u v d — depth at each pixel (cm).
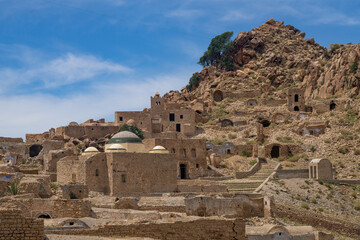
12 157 8375
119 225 3009
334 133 11556
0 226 2503
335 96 14088
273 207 6506
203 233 3100
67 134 11975
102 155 7381
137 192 7375
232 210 5247
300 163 10356
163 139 9556
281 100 14638
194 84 18550
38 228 2553
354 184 8819
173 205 5116
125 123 12294
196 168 9781
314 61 17262
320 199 8225
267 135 12050
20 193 5044
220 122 13512
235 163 10506
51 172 8350
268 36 19900
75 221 3186
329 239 4956
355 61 14688
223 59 19088
